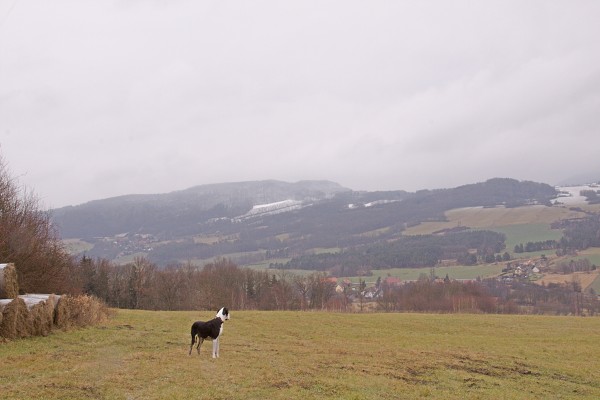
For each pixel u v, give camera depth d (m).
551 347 36.31
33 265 42.59
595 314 108.06
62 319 29.14
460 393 21.27
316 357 26.53
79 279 69.69
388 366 25.52
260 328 39.25
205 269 119.94
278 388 18.94
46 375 18.14
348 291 133.12
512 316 56.50
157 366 20.64
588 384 25.98
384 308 111.06
